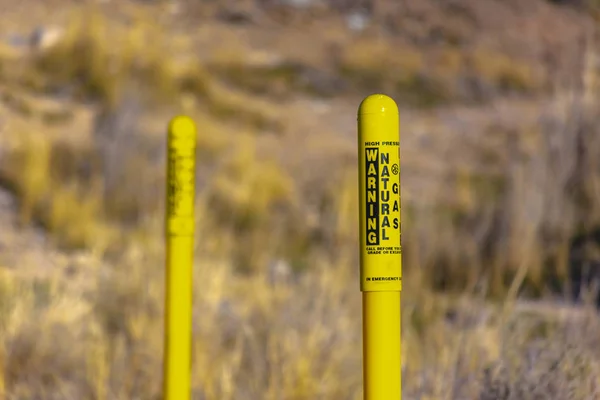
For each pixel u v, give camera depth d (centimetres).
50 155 1246
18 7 1944
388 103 352
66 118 1452
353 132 1830
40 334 711
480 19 2711
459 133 1781
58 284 841
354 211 1202
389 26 2712
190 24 2427
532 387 527
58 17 1900
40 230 1100
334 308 780
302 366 646
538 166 1055
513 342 590
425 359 642
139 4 2427
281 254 1122
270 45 2406
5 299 790
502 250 982
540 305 762
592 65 1268
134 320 763
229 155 1389
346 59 2325
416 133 1803
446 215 1175
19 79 1572
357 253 1062
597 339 594
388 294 349
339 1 2747
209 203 1226
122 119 1318
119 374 681
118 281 836
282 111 1884
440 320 682
